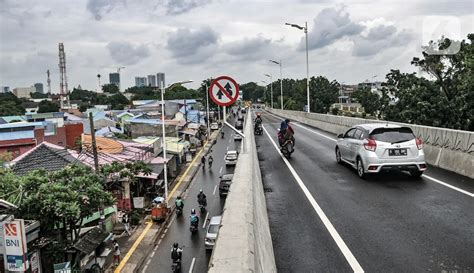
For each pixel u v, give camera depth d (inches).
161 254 848.9
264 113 3157.0
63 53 4384.8
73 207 630.5
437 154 492.1
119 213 1035.3
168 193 1338.6
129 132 2235.5
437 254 216.1
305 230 261.9
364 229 260.4
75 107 4505.4
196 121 3112.7
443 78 1270.9
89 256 709.3
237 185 188.2
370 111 2657.5
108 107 4453.7
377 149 409.7
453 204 310.8
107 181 1033.5
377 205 315.9
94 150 911.7
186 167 1784.0
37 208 624.7
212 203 1206.3
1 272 555.2
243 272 88.4
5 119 2534.5
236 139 2549.2
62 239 679.7
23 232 550.0
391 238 242.2
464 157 434.9
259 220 195.5
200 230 985.5
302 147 733.9
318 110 3383.4
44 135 1800.0
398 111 1350.9
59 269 609.0
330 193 362.0
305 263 209.8
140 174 1192.8
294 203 331.6
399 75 1429.6
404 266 202.5
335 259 213.8
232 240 110.2
